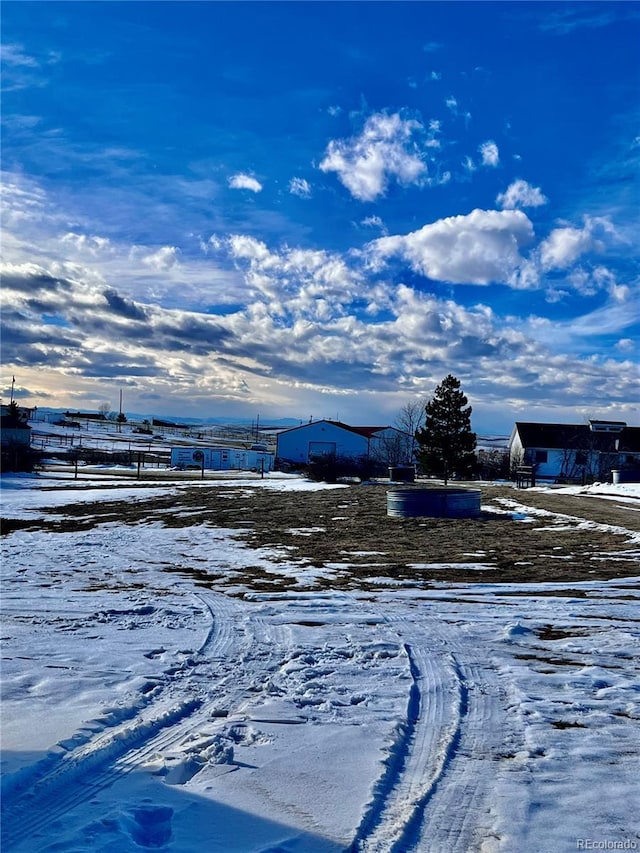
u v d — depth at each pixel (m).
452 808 3.50
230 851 3.01
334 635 7.53
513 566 12.40
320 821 3.32
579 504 25.06
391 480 41.44
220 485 37.38
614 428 52.50
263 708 5.08
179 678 5.88
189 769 3.94
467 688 5.65
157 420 144.88
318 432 60.03
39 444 77.06
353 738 4.47
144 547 15.41
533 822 3.35
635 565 12.40
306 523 19.89
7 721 4.64
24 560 13.48
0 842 3.03
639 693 5.50
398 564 12.77
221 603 9.36
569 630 7.76
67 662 6.34
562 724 4.80
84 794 3.57
